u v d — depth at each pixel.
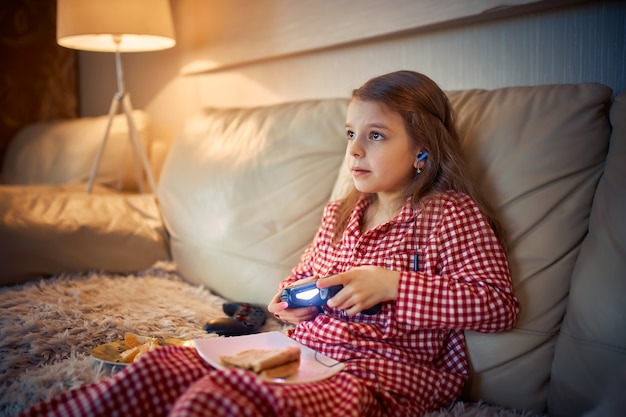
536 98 1.10
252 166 1.57
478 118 1.14
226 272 1.52
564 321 0.95
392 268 1.01
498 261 0.96
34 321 1.18
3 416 0.90
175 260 1.74
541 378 0.95
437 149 1.06
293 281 1.20
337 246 1.14
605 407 0.83
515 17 1.31
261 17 1.96
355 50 1.70
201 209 1.66
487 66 1.38
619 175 0.94
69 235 1.63
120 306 1.36
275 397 0.68
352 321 1.02
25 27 2.94
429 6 1.39
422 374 0.94
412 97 1.05
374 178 1.04
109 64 2.94
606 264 0.89
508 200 1.04
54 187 2.07
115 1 1.93
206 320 1.30
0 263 1.52
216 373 0.71
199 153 1.79
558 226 0.99
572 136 1.02
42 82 3.01
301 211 1.42
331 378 0.84
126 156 2.31
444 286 0.93
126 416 0.74
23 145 2.65
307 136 1.49
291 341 0.98
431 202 1.03
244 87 2.20
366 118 1.04
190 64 2.42
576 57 1.22
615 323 0.85
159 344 1.09
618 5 1.15
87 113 3.13
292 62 1.95
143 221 1.80
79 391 0.78
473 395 0.99
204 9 2.28
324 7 1.70
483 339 0.98
